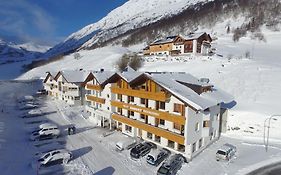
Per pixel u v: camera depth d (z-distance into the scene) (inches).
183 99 1317.7
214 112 1636.3
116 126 1921.8
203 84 1631.4
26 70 7529.5
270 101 1984.5
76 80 2795.3
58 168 1302.9
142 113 1585.9
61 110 2522.1
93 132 1866.4
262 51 4195.4
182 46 3988.7
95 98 2090.3
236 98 2094.0
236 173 1258.0
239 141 1679.4
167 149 1493.6
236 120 1818.4
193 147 1440.7
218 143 1646.2
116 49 7012.8
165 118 1433.3
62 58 7628.0
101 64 4928.6
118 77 1788.9
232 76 2492.6
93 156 1456.7
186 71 2827.3
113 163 1374.3
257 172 1264.8
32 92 3836.1
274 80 2331.4
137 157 1406.3
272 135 1707.7
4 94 3550.7
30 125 2049.7
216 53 3897.6
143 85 1595.7
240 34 5792.3
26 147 1571.1
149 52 4685.0
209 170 1295.5
